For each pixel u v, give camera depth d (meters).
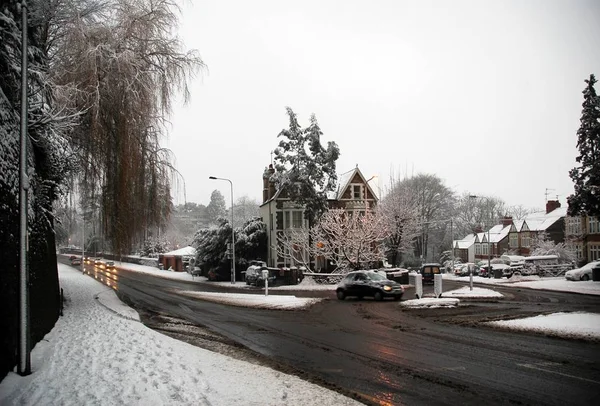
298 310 22.61
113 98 18.23
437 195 77.44
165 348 12.02
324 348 12.82
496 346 12.50
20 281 9.38
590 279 39.81
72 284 37.78
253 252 52.19
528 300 26.20
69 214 20.58
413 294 31.08
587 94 36.84
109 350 11.56
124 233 19.53
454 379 9.23
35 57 15.23
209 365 10.23
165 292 34.31
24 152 9.53
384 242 50.81
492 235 82.88
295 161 44.47
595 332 14.07
